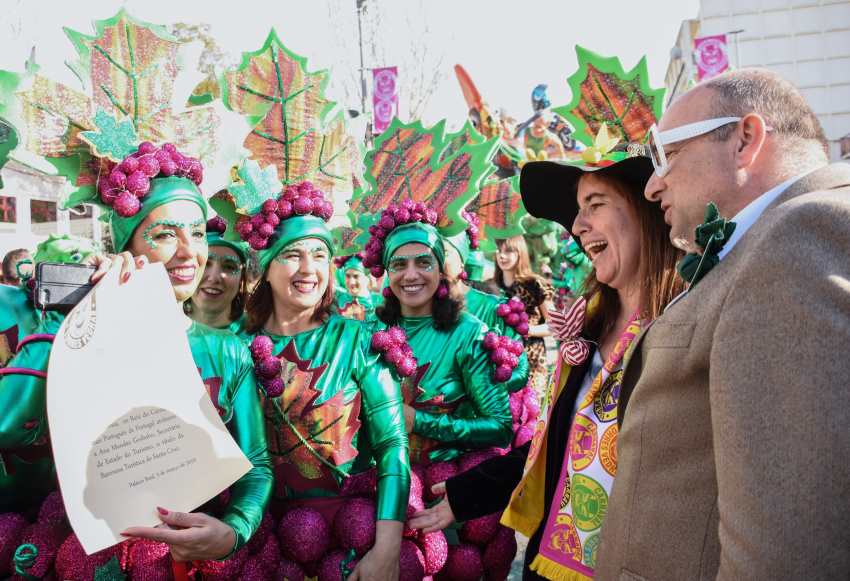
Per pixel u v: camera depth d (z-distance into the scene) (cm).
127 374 147
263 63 227
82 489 136
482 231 347
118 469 142
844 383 89
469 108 927
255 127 228
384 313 298
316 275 221
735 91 124
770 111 121
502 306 362
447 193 297
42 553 169
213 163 197
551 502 189
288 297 219
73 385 139
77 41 176
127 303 150
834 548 87
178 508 148
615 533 133
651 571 123
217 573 173
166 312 156
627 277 184
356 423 215
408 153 306
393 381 226
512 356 277
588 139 244
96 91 178
